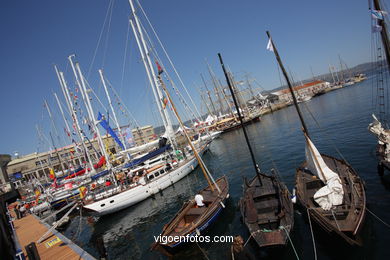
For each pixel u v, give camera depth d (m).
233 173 26.61
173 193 25.05
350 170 14.72
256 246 11.35
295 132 39.97
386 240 9.95
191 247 13.19
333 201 11.00
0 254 7.94
